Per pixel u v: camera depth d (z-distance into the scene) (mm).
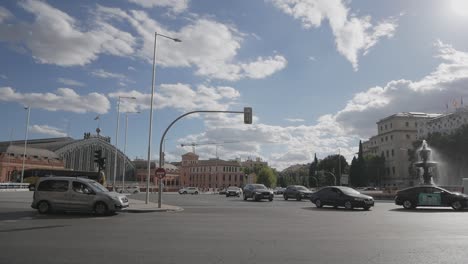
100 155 29734
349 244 10641
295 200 42156
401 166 116125
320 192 27938
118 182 119438
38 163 98188
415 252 9453
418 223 16438
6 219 16812
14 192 46844
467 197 25312
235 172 154125
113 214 20531
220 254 9070
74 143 110438
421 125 115625
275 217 19344
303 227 14805
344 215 20828
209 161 156375
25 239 11109
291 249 9797
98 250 9438
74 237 11586
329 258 8688
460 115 101125
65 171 61781
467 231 13641
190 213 21797
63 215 19094
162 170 25625
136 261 8219
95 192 19672
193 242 10812
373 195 49281
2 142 129500
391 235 12547
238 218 18609
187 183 162125
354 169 109188
